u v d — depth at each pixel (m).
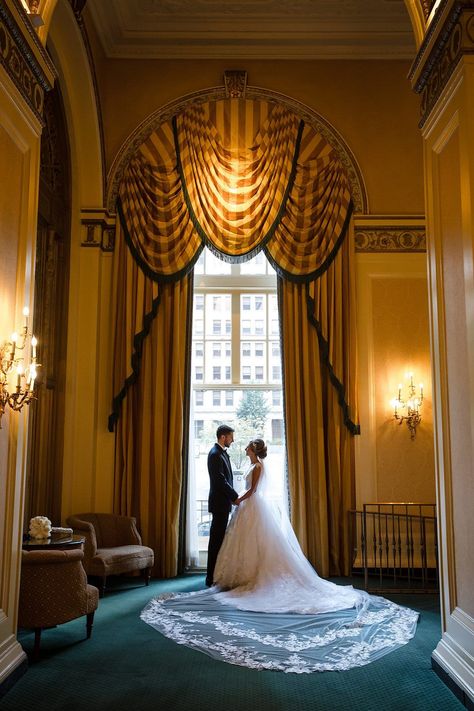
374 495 8.02
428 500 8.02
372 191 8.54
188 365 8.30
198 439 8.74
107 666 4.65
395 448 8.12
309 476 7.97
